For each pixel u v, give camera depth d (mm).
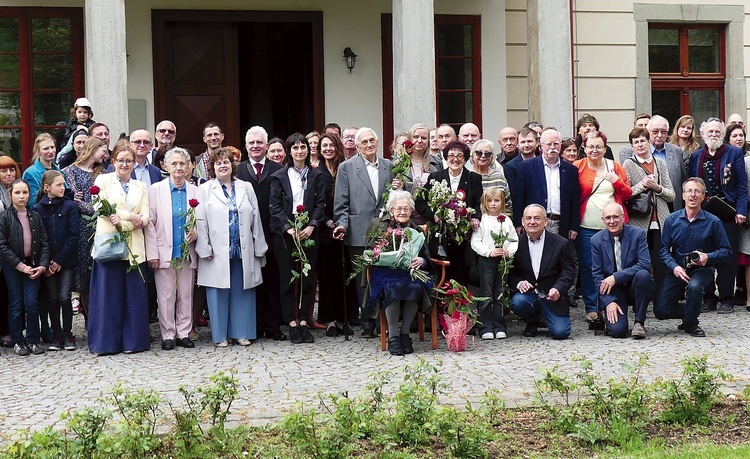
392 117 14391
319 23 14172
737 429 5766
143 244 8641
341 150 9562
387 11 14344
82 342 9125
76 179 8922
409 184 9258
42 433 5070
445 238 9000
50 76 13477
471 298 8445
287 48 15055
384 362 7961
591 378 6012
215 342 8805
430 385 6023
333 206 9250
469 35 14461
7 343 8961
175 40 13977
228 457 5293
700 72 15242
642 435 5641
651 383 6570
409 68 11398
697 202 9195
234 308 8859
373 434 5547
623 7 14852
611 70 14844
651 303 10906
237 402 6598
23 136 13422
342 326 9562
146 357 8367
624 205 9930
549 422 5879
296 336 8906
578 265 9648
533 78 12328
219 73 14109
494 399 5969
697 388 6020
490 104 14516
